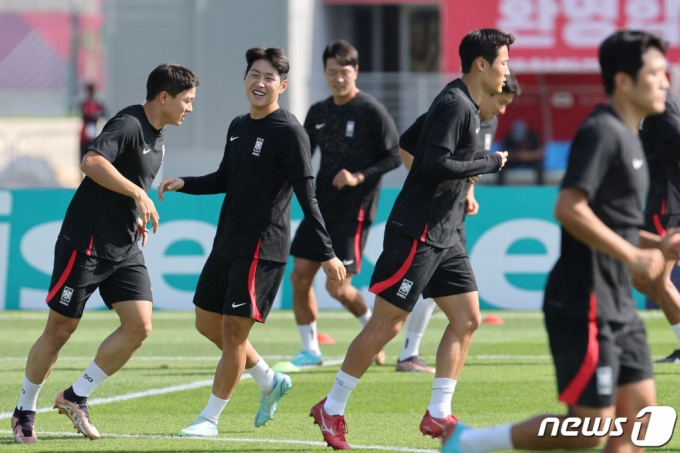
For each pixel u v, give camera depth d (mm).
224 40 72188
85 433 17969
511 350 30797
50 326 17891
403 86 61094
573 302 12312
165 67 17828
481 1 67500
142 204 16875
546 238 41656
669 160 23875
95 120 66875
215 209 42125
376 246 41125
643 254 11594
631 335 12602
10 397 23141
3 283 42062
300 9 71562
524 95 59375
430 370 26672
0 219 42062
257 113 17891
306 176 17516
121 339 18016
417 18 76500
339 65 26672
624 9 66438
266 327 37125
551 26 67000
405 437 18438
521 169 58938
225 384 18500
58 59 140875
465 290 17828
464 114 16500
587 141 11875
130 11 72938
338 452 17047
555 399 22312
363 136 26906
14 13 143000
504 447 12688
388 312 17094
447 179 16547
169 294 42156
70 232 17703
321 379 25531
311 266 27234
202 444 17703
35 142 74312
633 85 11953
